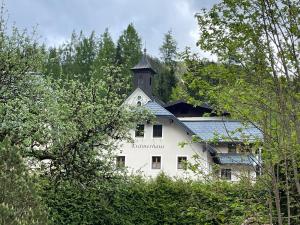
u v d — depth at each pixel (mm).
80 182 15430
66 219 17703
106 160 15516
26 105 13438
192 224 18047
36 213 7012
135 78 47844
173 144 35531
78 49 60812
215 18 7039
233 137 8688
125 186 16359
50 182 15430
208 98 8422
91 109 15000
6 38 13875
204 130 34406
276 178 7723
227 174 9227
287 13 6527
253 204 8609
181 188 18312
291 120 6867
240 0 6684
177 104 40312
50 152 14656
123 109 15516
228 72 7434
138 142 36125
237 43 6891
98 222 17938
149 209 18422
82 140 14906
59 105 14352
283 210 8969
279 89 6770
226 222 10117
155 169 35688
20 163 7273
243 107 7707
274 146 7184
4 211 6660
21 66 13734
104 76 16312
